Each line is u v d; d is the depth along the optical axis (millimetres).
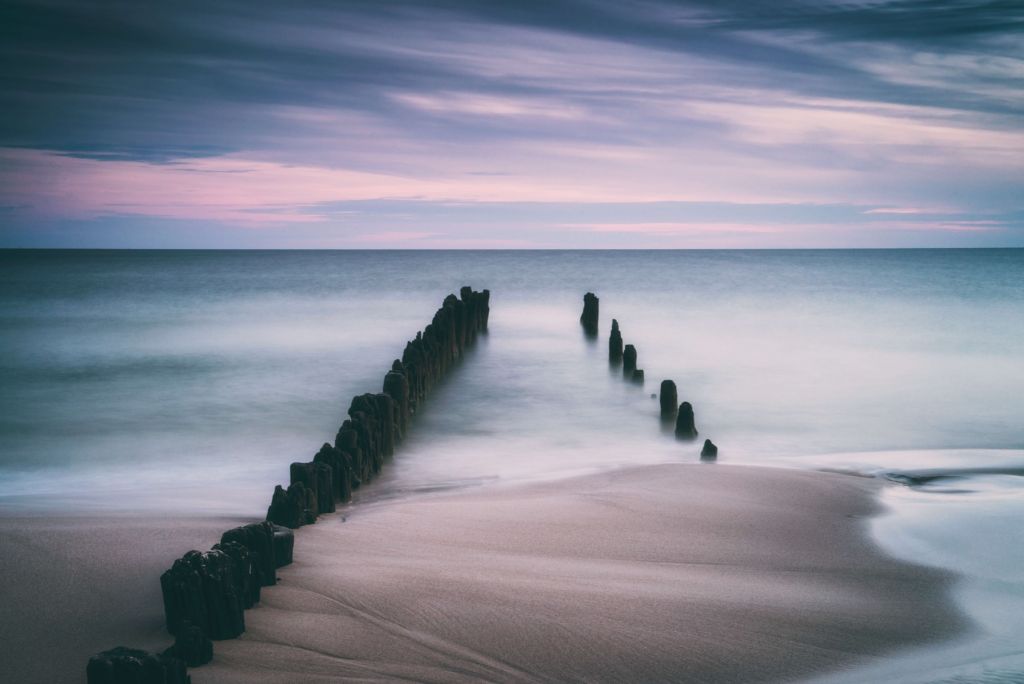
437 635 11172
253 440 25344
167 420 27844
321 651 10672
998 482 20031
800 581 13570
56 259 198125
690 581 13383
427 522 16328
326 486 17250
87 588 12547
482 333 49125
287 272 126125
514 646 10930
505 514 16922
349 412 22203
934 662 10883
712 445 22562
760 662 10742
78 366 38188
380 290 86375
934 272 116875
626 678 10273
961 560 14703
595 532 15812
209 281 102625
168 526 15766
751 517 16906
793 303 67875
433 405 29969
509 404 30156
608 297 75375
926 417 28141
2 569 13273
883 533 16094
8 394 32000
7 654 10570
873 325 52656
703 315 59500
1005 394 31812
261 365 38312
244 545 11859
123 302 71688
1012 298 71188
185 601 10781
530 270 131125
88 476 21406
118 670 8711
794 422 27484
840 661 10859
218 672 10094
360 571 13312
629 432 26109
